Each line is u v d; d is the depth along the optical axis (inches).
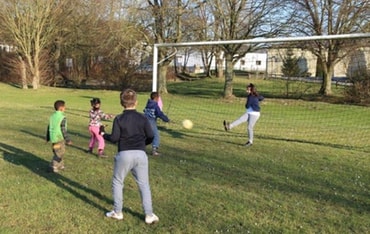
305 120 647.1
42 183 240.5
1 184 235.9
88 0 1328.7
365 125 596.1
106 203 208.8
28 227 175.6
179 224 183.0
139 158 178.2
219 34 961.5
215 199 219.9
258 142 420.2
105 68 1358.3
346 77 962.7
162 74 1120.2
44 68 1333.7
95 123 323.0
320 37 440.5
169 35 1045.2
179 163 306.7
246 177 270.2
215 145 393.1
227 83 989.2
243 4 941.2
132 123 178.2
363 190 246.8
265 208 208.2
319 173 288.2
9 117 564.1
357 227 186.5
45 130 451.8
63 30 1333.7
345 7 922.1
